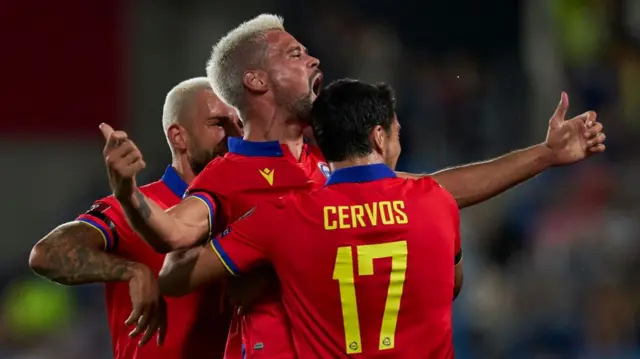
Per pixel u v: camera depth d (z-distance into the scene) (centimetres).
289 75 1276
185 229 1173
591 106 3606
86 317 3388
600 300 3027
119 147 1060
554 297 3053
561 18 3644
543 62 3688
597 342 2986
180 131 1453
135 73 4178
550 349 2992
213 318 1406
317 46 4209
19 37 4081
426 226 1187
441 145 3988
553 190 3431
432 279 1180
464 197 1325
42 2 4094
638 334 2997
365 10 4306
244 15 4322
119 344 1435
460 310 3089
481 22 4194
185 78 4244
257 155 1273
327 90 1235
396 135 1260
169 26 4231
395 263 1166
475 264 3183
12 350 3322
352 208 1177
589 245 3162
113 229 1347
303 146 1324
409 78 4184
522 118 3897
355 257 1160
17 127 4078
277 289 1218
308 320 1169
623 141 3522
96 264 1255
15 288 3522
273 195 1260
